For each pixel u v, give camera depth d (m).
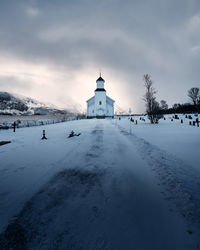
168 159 5.54
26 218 2.48
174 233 2.13
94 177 4.13
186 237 2.06
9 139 10.98
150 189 3.43
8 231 2.21
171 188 3.44
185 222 2.35
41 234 2.15
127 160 5.59
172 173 4.25
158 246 1.92
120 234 2.12
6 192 3.35
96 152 6.80
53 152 6.96
